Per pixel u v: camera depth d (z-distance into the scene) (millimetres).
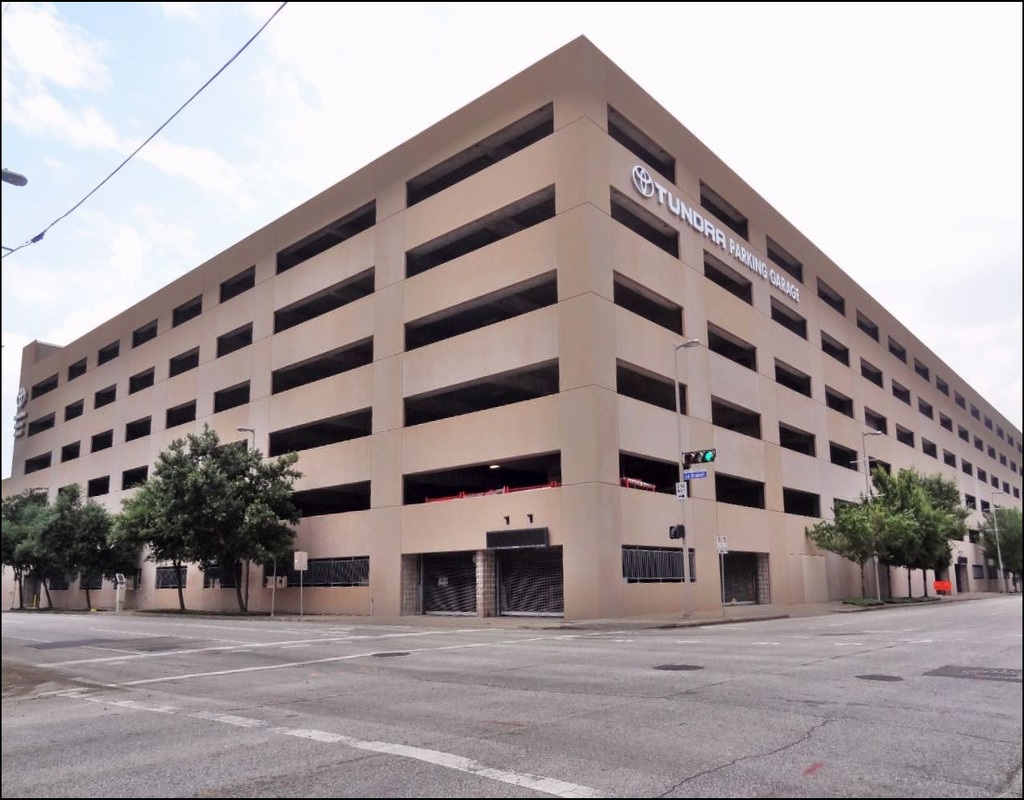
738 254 40062
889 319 63875
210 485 36969
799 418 44250
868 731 7340
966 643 16156
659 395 35531
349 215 39938
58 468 63562
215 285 48781
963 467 79500
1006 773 5918
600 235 29828
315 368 43344
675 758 6465
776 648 15523
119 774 6387
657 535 30219
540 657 14555
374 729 7941
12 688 11797
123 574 51312
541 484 40812
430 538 32312
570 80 30922
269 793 5715
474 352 32000
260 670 13492
